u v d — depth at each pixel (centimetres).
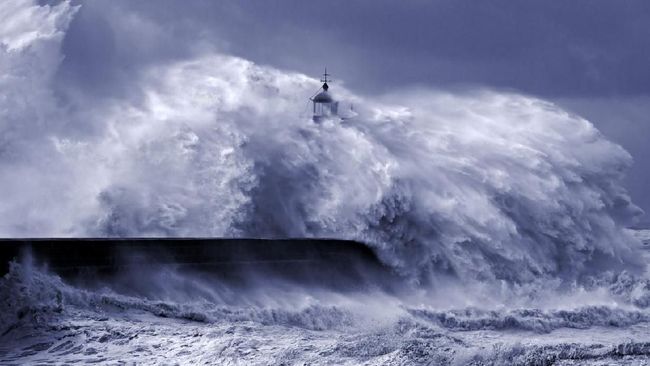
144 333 6297
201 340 6228
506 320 8819
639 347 6556
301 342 6359
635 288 10425
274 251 8319
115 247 7075
